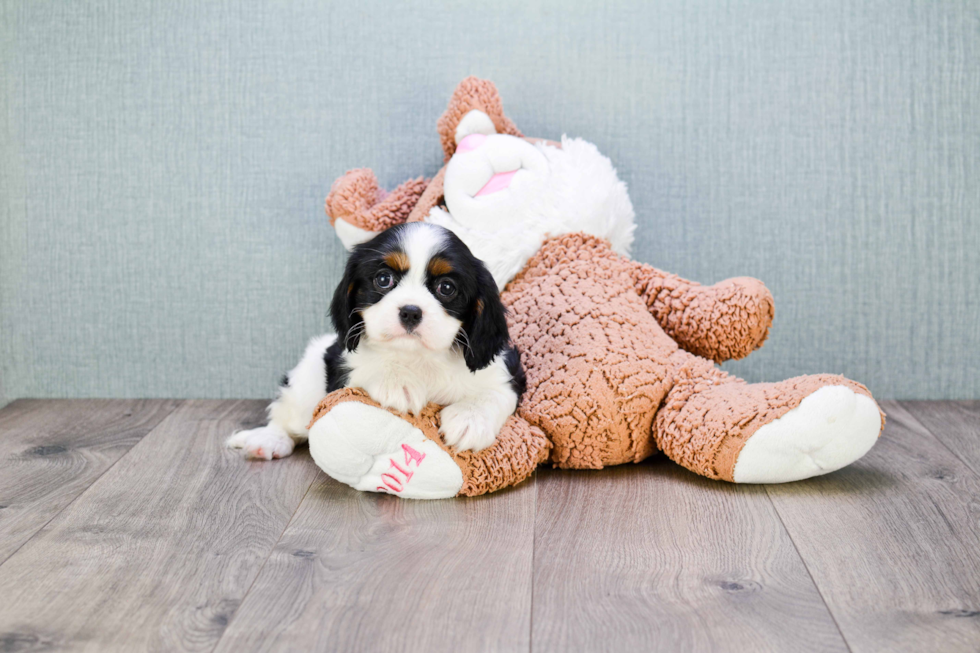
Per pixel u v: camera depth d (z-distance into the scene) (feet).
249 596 3.71
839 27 6.64
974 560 4.04
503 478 4.88
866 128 6.72
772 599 3.67
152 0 6.71
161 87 6.80
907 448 5.73
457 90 6.24
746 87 6.71
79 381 7.14
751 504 4.75
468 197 5.87
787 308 6.92
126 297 7.04
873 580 3.84
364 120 6.82
